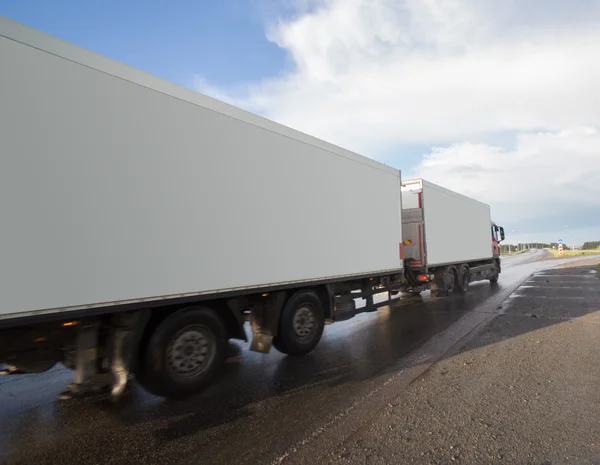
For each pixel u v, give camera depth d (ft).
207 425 11.08
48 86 9.56
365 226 22.39
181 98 12.66
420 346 19.35
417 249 31.86
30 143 9.14
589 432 10.03
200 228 12.98
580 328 22.15
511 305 31.86
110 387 11.50
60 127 9.70
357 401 12.51
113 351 11.50
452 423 10.70
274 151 16.20
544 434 9.97
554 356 16.84
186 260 12.50
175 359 12.55
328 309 19.89
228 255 13.93
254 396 13.21
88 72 10.37
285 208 16.57
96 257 10.24
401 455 9.10
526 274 66.85
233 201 14.21
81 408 12.50
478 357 17.06
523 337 20.43
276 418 11.42
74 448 9.93
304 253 17.56
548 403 11.91
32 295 9.03
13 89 8.96
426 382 14.08
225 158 14.01
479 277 45.91
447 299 37.22
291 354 17.48
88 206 10.12
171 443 10.09
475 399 12.35
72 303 9.73
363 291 23.25
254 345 16.49
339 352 18.75
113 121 10.80
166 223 11.96
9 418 11.82
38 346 10.30
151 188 11.62
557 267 82.17
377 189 23.88
